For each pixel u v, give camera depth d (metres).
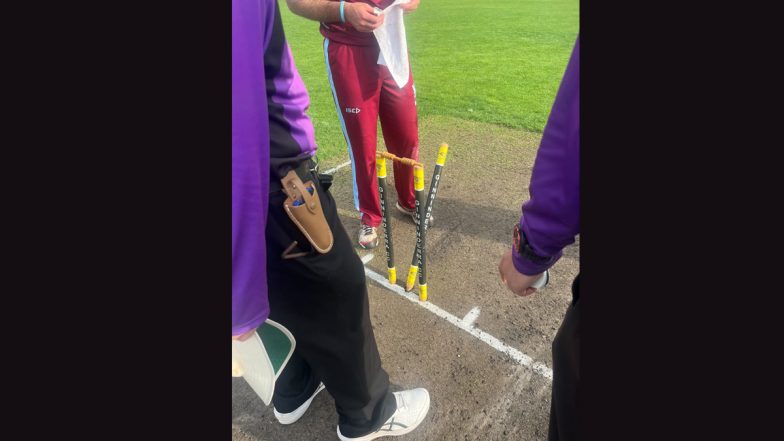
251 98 0.90
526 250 1.04
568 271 2.79
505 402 2.07
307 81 6.66
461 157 4.24
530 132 4.77
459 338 2.38
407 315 2.53
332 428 1.99
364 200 2.95
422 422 1.99
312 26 10.48
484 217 3.35
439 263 2.92
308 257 1.24
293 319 1.40
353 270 1.38
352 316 1.44
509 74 6.78
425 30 10.15
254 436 1.98
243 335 1.09
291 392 1.93
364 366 1.60
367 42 2.38
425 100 5.79
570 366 1.12
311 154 1.21
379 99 2.66
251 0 0.85
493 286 2.71
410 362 2.27
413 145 2.91
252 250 1.01
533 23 10.53
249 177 0.94
